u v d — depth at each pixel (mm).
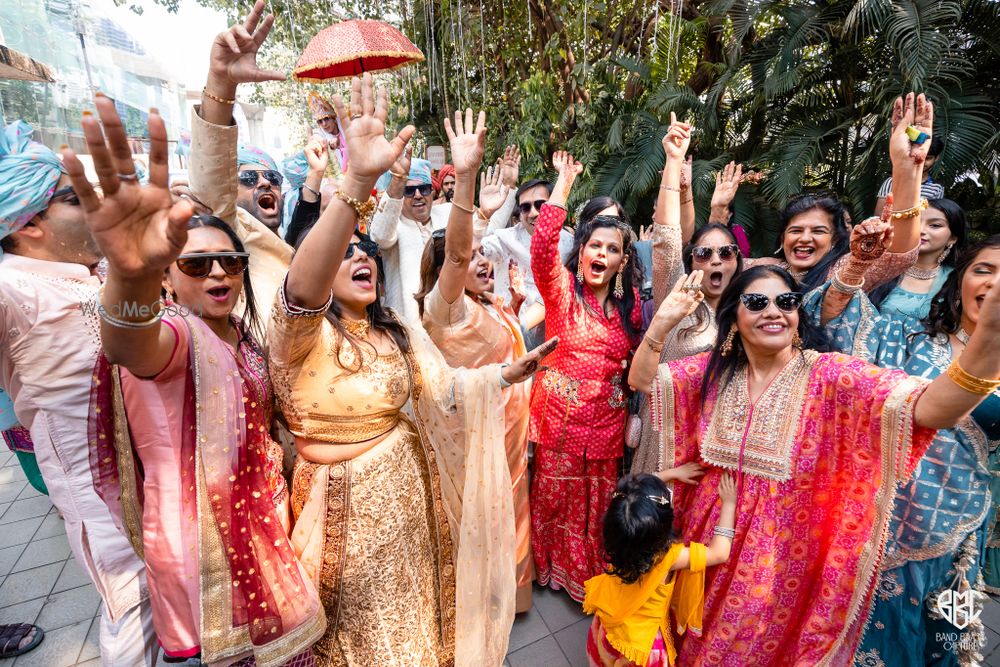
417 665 1667
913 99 1888
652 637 1765
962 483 1670
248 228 2146
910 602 1758
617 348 2387
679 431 1955
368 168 1142
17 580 2617
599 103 6414
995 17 4746
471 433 1766
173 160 7383
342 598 1574
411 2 6250
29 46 4969
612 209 2488
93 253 1819
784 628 1825
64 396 1567
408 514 1660
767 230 5551
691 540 1909
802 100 5711
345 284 1498
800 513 1731
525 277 3566
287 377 1441
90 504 1584
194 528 1298
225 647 1343
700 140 6184
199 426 1273
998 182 5039
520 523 2410
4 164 1576
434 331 2125
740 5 5652
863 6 4645
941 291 1841
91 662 2158
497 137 7688
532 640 2328
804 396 1690
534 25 7336
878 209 2715
